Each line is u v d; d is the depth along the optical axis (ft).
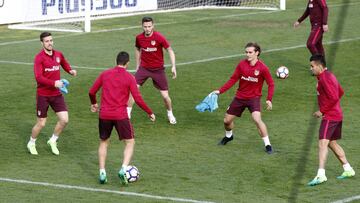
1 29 221.66
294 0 293.64
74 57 180.55
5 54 184.65
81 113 132.57
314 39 162.40
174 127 124.98
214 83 154.61
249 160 106.32
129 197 89.71
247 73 108.27
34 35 212.23
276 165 103.65
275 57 180.04
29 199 88.89
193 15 252.62
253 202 87.71
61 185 94.63
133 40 204.44
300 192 91.71
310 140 116.26
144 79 126.41
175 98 143.13
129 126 94.22
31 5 231.09
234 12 259.39
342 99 141.90
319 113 94.63
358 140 115.75
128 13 255.50
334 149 96.73
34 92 146.92
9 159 106.73
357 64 172.14
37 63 105.60
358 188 93.15
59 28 223.10
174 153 110.11
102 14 246.88
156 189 92.99
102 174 94.32
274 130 121.90
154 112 134.00
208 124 126.82
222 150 111.65
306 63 173.68
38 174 99.55
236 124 126.21
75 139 117.50
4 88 149.79
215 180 96.94
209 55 182.70
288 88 150.10
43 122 108.17
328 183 95.25
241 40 203.41
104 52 187.11
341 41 198.90
